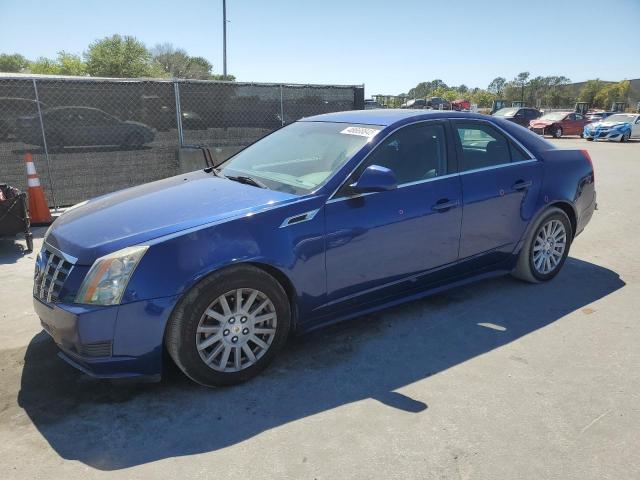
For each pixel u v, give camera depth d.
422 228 3.87
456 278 4.31
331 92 10.20
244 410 2.97
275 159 4.09
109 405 3.02
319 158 3.83
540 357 3.54
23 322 4.14
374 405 3.00
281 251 3.22
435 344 3.74
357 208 3.54
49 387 3.21
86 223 3.29
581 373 3.34
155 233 3.00
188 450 2.62
